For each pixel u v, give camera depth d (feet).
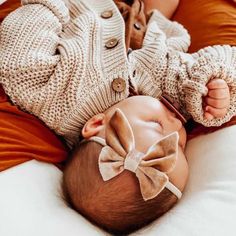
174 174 2.67
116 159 2.55
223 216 2.55
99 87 3.01
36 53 2.99
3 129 2.85
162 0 3.84
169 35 3.62
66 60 2.99
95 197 2.58
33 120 3.00
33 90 2.97
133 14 3.53
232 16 3.66
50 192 2.73
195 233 2.48
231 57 3.11
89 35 3.24
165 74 3.16
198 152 3.01
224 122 3.04
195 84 2.89
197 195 2.75
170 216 2.64
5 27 3.11
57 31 3.25
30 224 2.49
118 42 3.22
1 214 2.49
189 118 3.18
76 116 2.99
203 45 3.54
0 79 2.99
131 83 3.09
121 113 2.61
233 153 2.88
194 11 3.77
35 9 3.19
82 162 2.69
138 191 2.53
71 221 2.58
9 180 2.66
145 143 2.68
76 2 3.51
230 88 2.98
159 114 2.89
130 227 2.65
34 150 2.87
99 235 2.59
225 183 2.75
